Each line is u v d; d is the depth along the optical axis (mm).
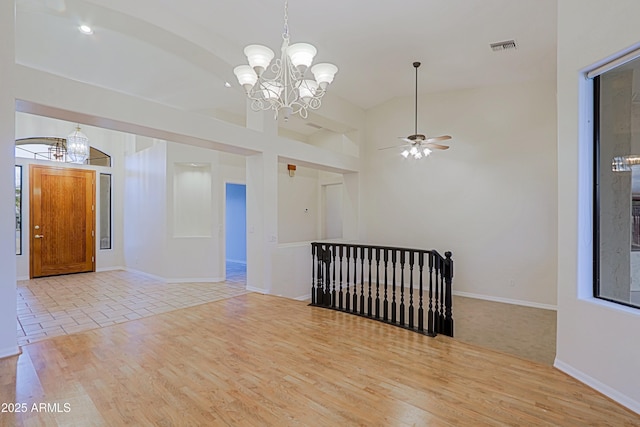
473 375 2604
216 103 6480
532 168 5340
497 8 3607
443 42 4383
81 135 6852
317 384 2451
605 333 2326
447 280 3566
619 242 2455
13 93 2818
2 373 2570
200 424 1978
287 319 3957
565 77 2658
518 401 2246
